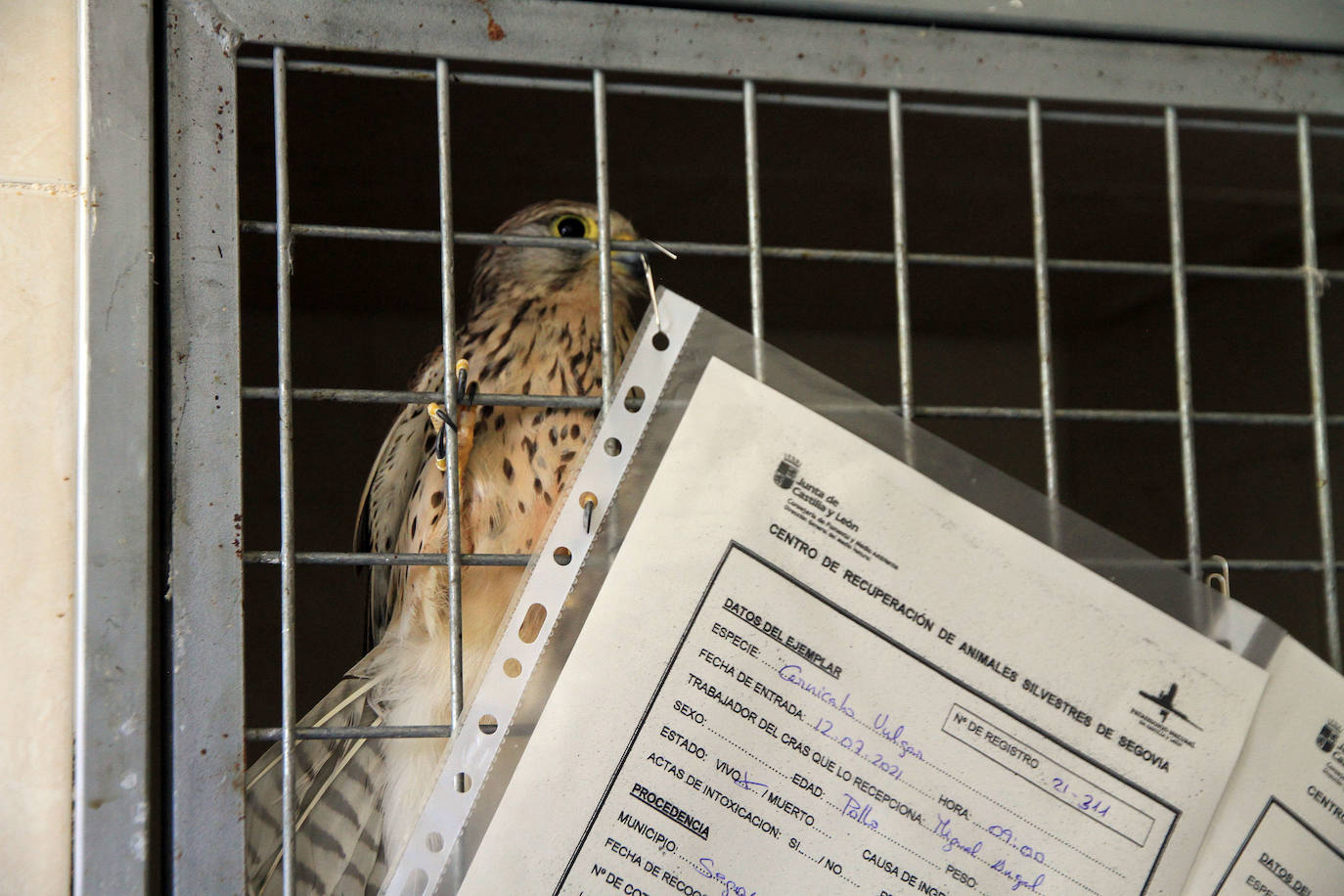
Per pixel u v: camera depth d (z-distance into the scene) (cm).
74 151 64
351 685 88
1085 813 68
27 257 63
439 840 65
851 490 69
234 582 63
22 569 61
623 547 67
